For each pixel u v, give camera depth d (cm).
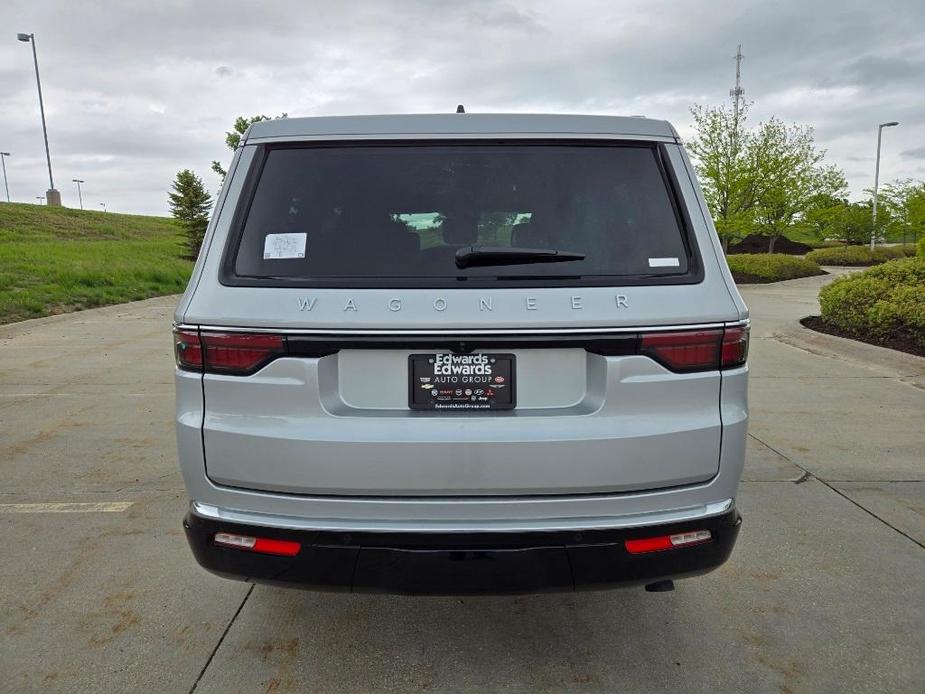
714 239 240
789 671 267
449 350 223
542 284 224
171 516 407
